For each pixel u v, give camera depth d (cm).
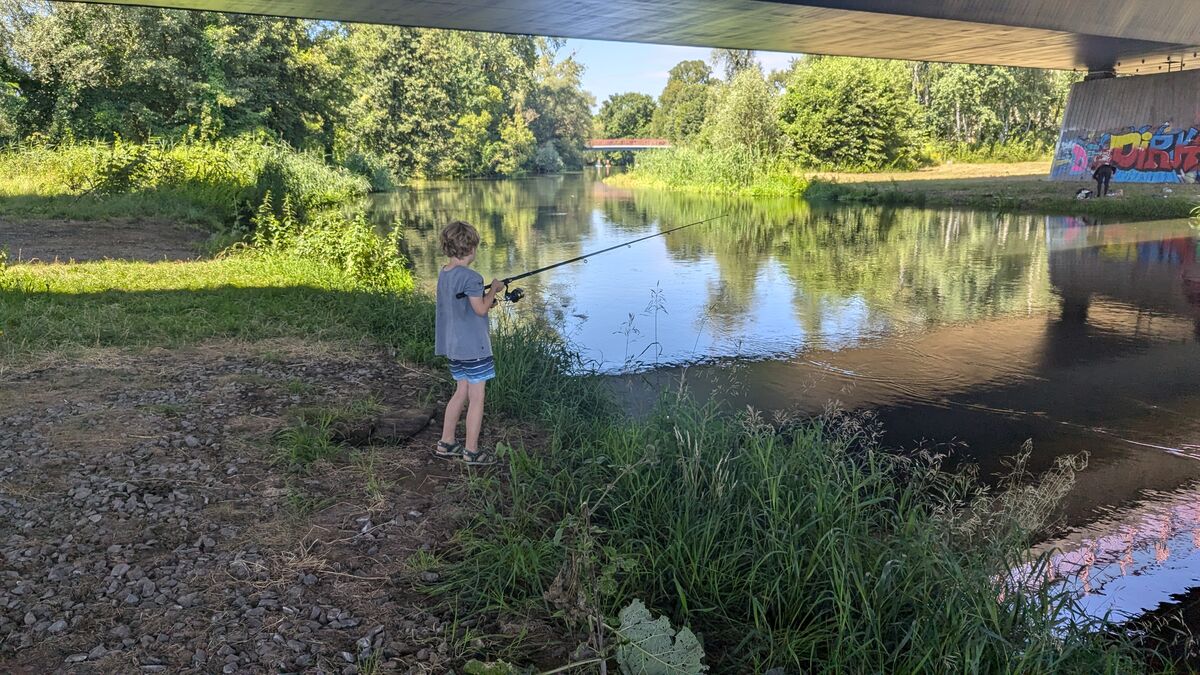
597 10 1620
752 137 4825
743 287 1323
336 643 299
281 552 365
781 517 373
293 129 3528
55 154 2234
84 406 543
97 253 1260
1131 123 3022
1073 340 959
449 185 5034
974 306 1165
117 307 841
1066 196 2739
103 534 372
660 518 397
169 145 2692
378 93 5362
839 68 4800
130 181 2081
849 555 337
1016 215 2514
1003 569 357
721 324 1050
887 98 4819
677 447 455
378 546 377
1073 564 439
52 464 445
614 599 340
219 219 1786
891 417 695
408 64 5453
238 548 367
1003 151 5666
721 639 329
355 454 480
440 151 5781
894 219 2502
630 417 646
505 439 538
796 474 438
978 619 303
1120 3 1895
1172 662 345
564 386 666
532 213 2852
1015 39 2083
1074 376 812
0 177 2109
